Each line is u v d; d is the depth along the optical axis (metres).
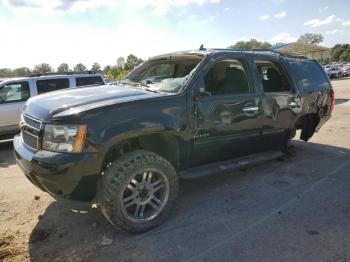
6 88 8.64
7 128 8.59
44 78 9.30
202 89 4.08
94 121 3.28
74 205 3.41
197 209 4.17
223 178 5.25
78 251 3.30
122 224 3.47
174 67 5.00
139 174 3.59
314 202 4.34
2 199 4.61
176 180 3.80
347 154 6.50
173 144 3.98
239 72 4.69
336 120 10.34
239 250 3.27
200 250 3.28
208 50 4.62
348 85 28.44
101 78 10.34
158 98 3.74
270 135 5.11
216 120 4.23
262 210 4.13
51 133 3.29
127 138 3.46
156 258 3.16
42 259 3.17
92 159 3.25
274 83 5.34
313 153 6.58
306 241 3.41
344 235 3.52
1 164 6.61
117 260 3.14
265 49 5.54
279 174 5.41
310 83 5.95
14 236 3.60
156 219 3.69
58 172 3.17
